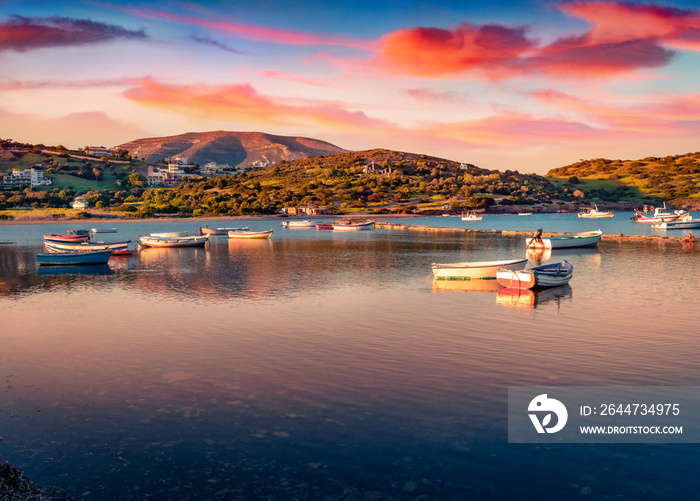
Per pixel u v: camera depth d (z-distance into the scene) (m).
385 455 15.09
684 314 32.69
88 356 24.75
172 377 21.58
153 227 178.38
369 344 26.19
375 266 60.47
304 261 66.81
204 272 56.56
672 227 139.88
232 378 21.34
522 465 14.59
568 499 13.07
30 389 20.39
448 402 18.66
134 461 14.85
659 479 13.92
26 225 196.50
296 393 19.61
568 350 24.80
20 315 34.66
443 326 29.92
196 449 15.49
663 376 21.09
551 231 144.00
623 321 30.86
